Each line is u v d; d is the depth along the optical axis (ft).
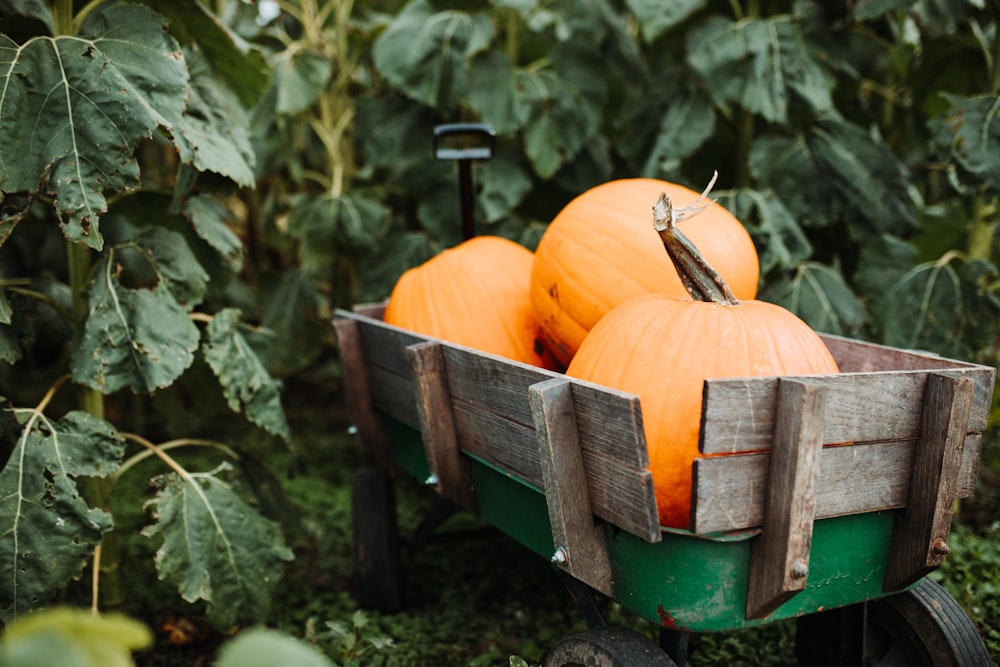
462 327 7.60
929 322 9.84
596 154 12.76
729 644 7.41
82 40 6.64
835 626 5.93
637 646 4.85
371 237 12.50
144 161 13.53
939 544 4.89
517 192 12.05
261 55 8.36
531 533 6.02
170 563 7.11
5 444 7.59
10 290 7.18
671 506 5.09
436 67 11.84
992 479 11.35
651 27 10.72
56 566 6.32
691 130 10.68
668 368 5.09
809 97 10.21
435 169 12.34
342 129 14.23
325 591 9.29
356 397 8.30
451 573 9.44
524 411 5.53
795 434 4.34
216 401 9.73
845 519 4.94
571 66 12.42
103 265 7.18
